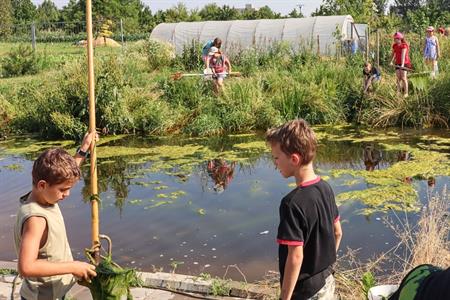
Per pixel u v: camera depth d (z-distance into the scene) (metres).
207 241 5.94
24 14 65.44
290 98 13.16
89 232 6.36
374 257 5.30
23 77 21.11
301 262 2.66
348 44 19.75
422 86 12.52
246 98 13.12
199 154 10.27
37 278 2.77
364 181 8.00
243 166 9.26
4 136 12.79
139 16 61.19
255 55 19.58
